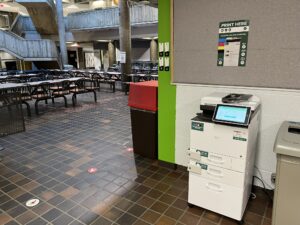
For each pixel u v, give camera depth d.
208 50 2.60
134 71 13.29
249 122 1.89
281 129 1.93
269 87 2.34
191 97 2.83
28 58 13.02
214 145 2.09
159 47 2.93
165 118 3.11
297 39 2.12
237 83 2.50
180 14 2.69
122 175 3.06
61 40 15.67
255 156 2.54
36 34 17.41
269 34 2.23
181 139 3.04
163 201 2.51
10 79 9.52
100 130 4.94
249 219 2.22
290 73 2.21
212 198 2.22
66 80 7.55
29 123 5.52
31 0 11.56
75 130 4.96
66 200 2.54
